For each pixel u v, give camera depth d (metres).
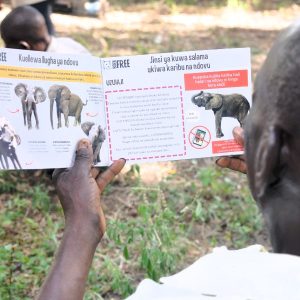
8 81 1.88
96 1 9.83
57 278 1.46
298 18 1.12
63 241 1.53
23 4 5.82
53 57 1.92
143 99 2.01
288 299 1.06
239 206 4.81
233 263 1.15
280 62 1.05
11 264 3.87
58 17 9.73
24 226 4.58
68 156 1.91
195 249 4.37
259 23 9.97
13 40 4.79
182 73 2.02
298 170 1.04
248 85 2.04
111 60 1.98
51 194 5.04
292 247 1.09
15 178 5.17
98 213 1.59
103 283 3.91
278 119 1.04
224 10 10.61
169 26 9.70
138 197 4.91
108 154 1.99
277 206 1.07
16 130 1.89
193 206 4.73
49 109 1.91
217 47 8.70
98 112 1.97
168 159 2.03
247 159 1.13
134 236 4.00
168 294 1.14
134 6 10.70
